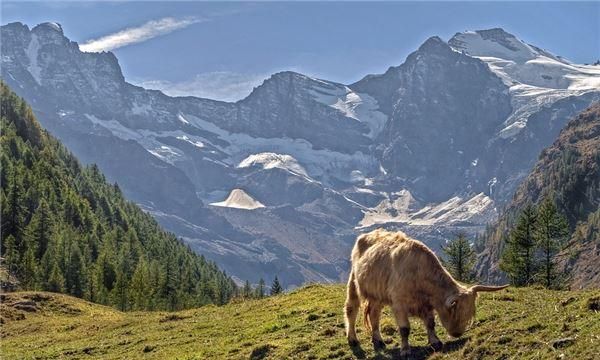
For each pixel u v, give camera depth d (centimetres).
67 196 15112
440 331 2100
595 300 1856
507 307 2255
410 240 1905
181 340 2994
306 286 3825
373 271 1941
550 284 6316
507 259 6588
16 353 3412
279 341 2378
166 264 14425
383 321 2303
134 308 10456
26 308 5494
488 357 1741
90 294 11075
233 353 2423
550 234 6378
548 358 1627
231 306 3938
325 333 2348
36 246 12194
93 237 14150
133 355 2898
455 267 6700
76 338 3738
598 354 1551
